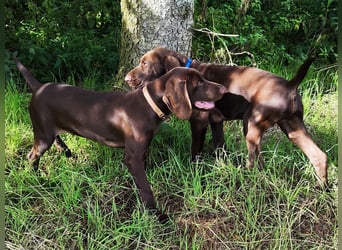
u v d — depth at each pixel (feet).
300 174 8.09
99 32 12.35
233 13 13.03
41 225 6.92
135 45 9.37
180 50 9.52
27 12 11.81
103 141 7.35
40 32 11.37
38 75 10.93
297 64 12.54
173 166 7.89
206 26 12.12
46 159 8.18
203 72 8.05
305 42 13.75
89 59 10.83
